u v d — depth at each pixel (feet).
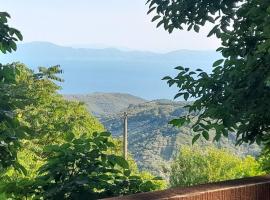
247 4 18.72
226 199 10.44
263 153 19.30
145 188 13.94
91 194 13.05
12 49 19.03
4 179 14.88
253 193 10.85
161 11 23.84
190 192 10.05
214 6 22.61
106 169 13.79
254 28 17.88
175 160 126.52
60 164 13.62
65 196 12.94
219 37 19.52
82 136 14.37
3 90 17.90
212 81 19.17
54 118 109.19
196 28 23.43
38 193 13.48
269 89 16.67
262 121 17.15
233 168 120.37
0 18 18.58
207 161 121.60
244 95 16.97
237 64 17.97
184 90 20.16
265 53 16.30
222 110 17.44
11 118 17.20
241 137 17.76
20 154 59.41
